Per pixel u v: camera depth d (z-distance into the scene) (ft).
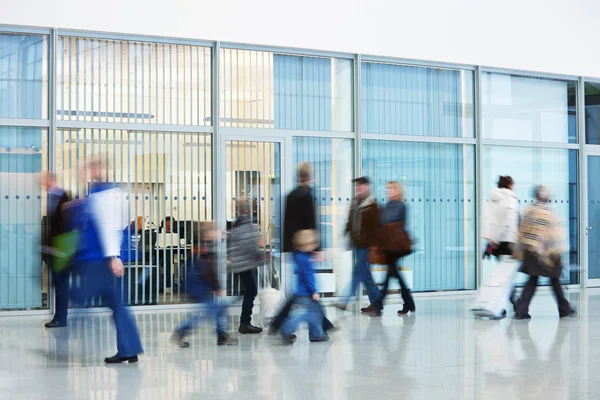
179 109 43.29
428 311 42.42
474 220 51.08
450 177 50.37
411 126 49.08
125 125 42.16
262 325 35.96
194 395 22.93
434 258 49.75
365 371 26.27
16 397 22.82
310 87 46.34
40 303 40.68
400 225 40.47
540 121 53.06
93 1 41.04
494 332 34.86
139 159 42.47
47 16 40.27
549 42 52.26
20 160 40.45
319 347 31.07
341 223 46.88
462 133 50.60
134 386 24.14
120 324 27.91
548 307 44.47
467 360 28.19
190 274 31.78
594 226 55.21
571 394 22.86
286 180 45.50
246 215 34.86
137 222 42.34
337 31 46.26
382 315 40.86
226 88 44.19
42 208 40.68
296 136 45.85
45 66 40.81
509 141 51.93
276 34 44.78
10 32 40.06
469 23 49.85
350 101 47.37
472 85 50.85
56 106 40.86
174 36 42.57
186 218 43.27
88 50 41.57
